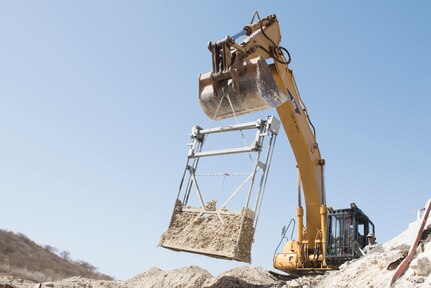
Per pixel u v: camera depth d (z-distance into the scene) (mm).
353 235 14133
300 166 15000
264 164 10727
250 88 11102
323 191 15227
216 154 11398
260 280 14734
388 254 10062
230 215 10562
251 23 13516
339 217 14633
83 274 66875
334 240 14406
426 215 8617
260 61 11188
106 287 16391
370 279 9250
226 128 11453
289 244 15812
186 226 11109
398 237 11812
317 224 15078
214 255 10164
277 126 10984
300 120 14625
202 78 11898
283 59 14094
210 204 11109
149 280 16953
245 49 12164
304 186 15125
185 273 16609
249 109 11344
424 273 7520
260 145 10734
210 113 11883
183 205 11602
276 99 11188
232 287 13062
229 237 10195
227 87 11406
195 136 11961
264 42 13164
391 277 8320
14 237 66562
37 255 64062
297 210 15367
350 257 13852
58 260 68125
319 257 14711
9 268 48281
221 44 11523
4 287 15086
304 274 15156
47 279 47438
